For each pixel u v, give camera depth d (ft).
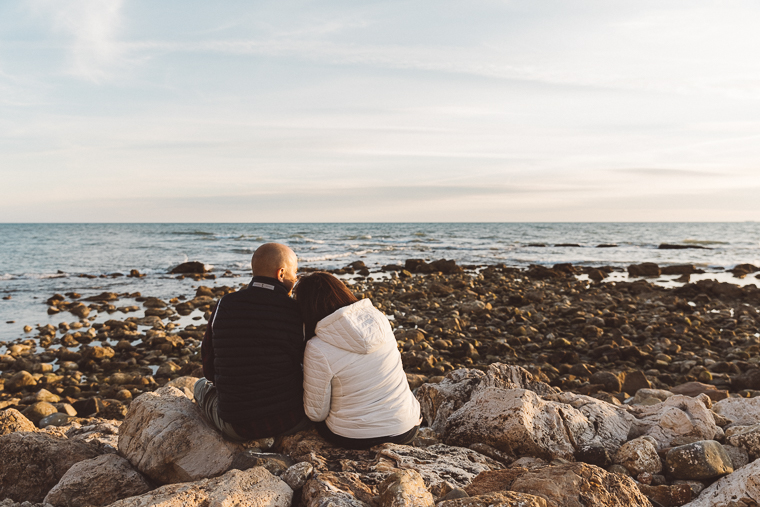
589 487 8.67
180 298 58.39
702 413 12.84
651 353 31.78
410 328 40.19
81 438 13.87
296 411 11.08
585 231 286.66
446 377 16.92
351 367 10.54
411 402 11.48
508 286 67.62
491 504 7.66
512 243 174.70
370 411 10.78
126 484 10.11
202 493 8.41
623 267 98.12
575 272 90.07
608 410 13.56
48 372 29.07
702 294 57.52
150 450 10.60
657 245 166.30
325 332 10.55
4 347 35.17
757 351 31.83
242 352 10.58
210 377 11.59
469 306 47.88
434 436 13.75
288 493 8.98
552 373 27.09
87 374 29.14
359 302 10.90
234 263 100.99
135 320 44.78
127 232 225.97
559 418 12.30
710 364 28.68
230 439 11.26
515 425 11.88
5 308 51.60
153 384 26.55
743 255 124.36
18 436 11.30
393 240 188.34
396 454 10.44
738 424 13.79
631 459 11.19
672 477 10.89
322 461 10.26
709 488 10.16
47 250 124.06
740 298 58.13
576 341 35.01
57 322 45.09
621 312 47.67
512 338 35.88
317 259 111.55
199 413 11.91
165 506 7.93
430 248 149.28
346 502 8.31
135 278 78.28
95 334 39.65
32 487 10.87
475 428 12.58
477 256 123.65
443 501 8.00
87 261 100.63
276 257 11.16
